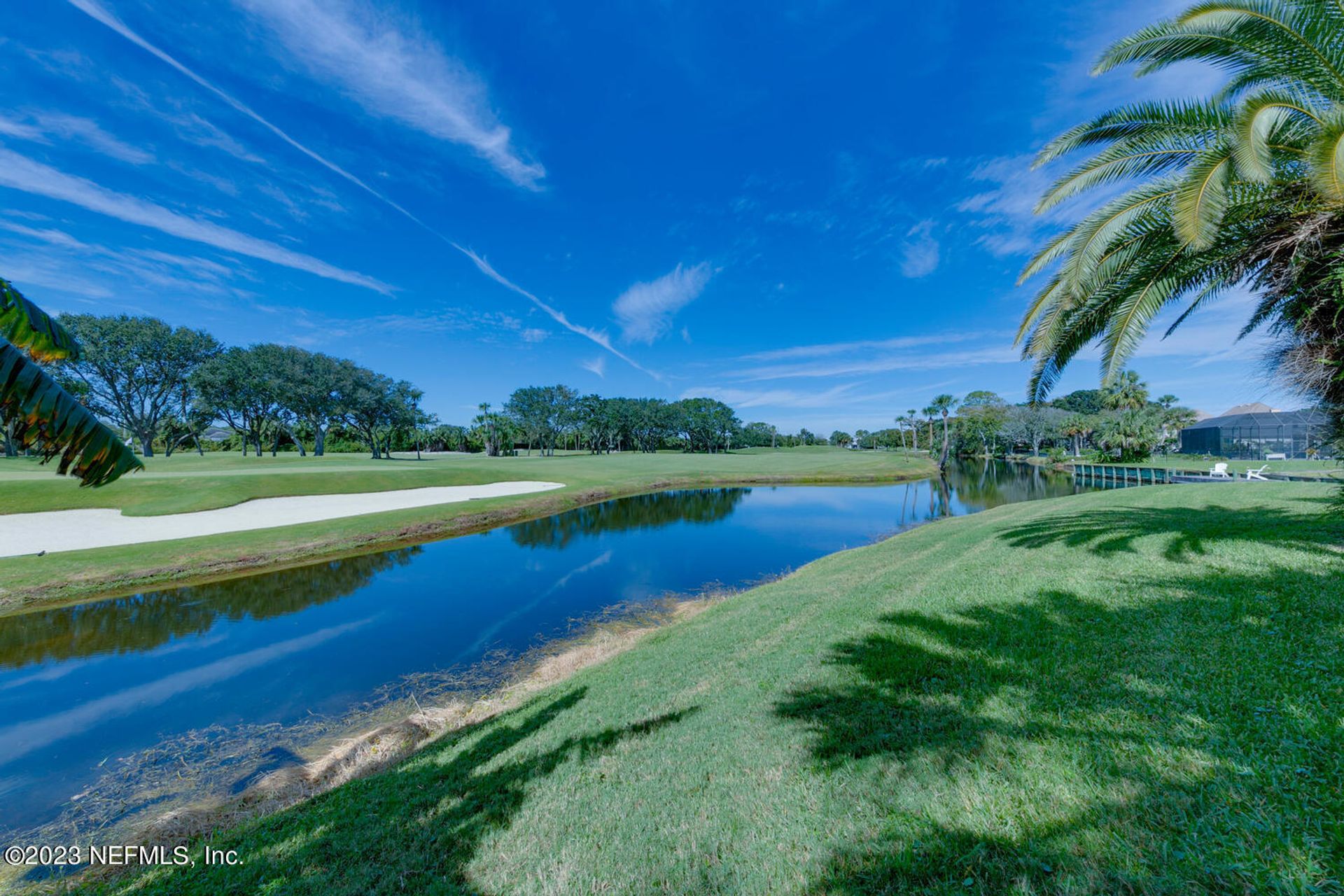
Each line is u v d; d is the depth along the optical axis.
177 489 20.61
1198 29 5.18
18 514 16.80
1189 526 7.94
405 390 63.75
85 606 10.87
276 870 3.17
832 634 5.81
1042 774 2.70
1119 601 5.16
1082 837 2.22
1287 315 5.85
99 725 6.68
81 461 3.45
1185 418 55.62
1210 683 3.27
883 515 23.78
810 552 16.34
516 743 4.63
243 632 9.73
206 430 55.56
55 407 3.29
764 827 2.85
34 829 4.82
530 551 16.45
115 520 17.00
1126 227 6.00
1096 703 3.30
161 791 5.42
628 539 18.36
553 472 37.31
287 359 53.56
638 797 3.38
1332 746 2.46
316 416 56.72
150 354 44.59
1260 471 24.03
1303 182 5.05
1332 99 4.96
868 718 3.80
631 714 4.79
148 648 9.05
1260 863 1.89
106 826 4.86
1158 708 3.09
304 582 12.76
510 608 11.14
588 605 11.34
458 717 6.47
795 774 3.29
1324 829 1.99
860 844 2.53
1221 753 2.56
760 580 13.24
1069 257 6.25
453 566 14.49
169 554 13.05
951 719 3.51
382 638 9.46
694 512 24.84
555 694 5.95
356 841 3.36
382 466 36.28
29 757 6.01
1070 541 8.00
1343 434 6.39
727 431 106.88
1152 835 2.15
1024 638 4.66
